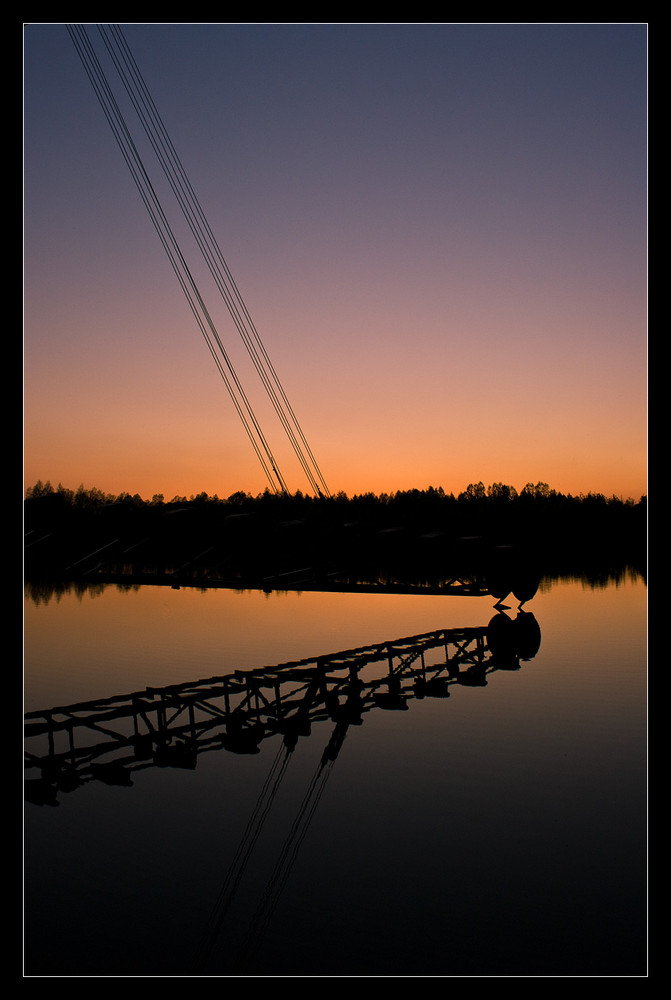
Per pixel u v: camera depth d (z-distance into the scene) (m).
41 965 6.10
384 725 13.55
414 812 9.30
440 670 17.77
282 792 10.15
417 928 6.59
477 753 11.70
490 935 6.42
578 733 12.61
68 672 18.00
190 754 11.35
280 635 24.19
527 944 6.34
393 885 7.36
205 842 8.39
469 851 8.15
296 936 6.44
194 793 10.11
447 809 9.43
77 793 10.20
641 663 18.27
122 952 6.13
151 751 11.61
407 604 35.84
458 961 6.02
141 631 25.00
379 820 9.04
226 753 11.98
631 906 6.93
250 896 7.09
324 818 9.20
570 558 68.75
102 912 6.88
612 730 12.73
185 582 17.06
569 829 8.74
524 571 25.45
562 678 16.91
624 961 6.08
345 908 6.91
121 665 18.84
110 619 28.80
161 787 10.38
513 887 7.34
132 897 7.03
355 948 6.33
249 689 13.50
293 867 7.75
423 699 15.45
